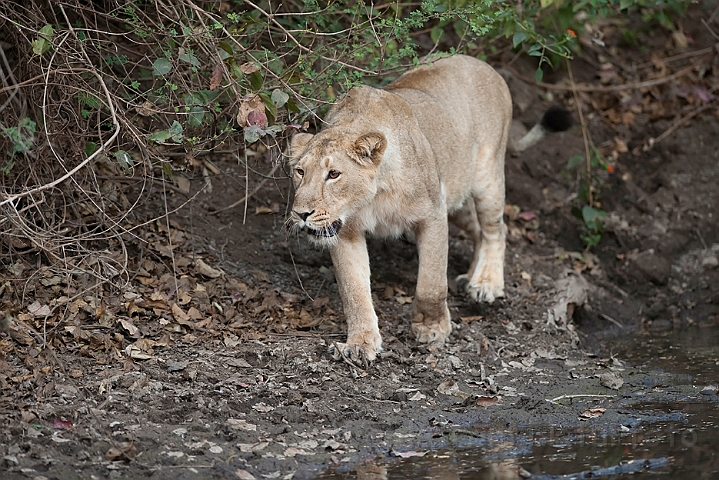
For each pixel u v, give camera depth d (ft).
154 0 33.14
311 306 37.58
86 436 26.16
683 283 48.26
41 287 33.22
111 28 37.42
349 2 39.78
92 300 33.22
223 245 39.93
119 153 31.30
